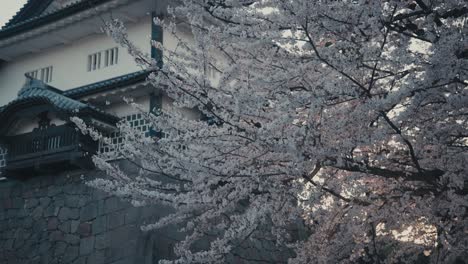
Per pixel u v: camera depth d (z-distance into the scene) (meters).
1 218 15.57
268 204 6.82
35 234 14.61
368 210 6.88
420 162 6.84
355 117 5.93
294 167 6.37
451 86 6.03
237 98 5.73
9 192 15.75
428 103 6.15
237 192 7.06
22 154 15.00
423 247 7.96
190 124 7.29
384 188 7.29
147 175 11.98
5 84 19.45
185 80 6.76
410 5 6.58
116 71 16.58
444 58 5.10
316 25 5.71
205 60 7.00
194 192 7.38
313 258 8.08
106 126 14.25
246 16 6.04
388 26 5.98
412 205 7.01
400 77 6.19
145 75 13.73
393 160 6.89
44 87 15.22
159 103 14.26
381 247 8.51
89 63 17.41
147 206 12.63
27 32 17.45
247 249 13.54
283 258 14.56
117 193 7.80
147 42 15.67
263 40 5.81
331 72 6.53
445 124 6.61
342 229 7.62
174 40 15.67
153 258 11.80
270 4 6.24
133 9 15.58
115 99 15.02
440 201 6.51
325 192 7.04
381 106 5.22
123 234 12.73
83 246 13.39
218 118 6.75
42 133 14.80
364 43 5.91
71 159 13.77
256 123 6.78
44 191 14.96
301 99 5.55
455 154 6.43
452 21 6.07
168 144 7.06
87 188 14.05
